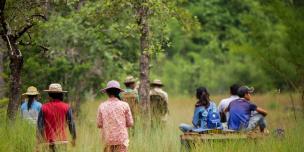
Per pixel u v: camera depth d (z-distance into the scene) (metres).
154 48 21.86
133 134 19.53
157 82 22.53
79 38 26.70
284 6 29.55
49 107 15.15
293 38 28.69
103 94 28.67
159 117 21.98
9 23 19.58
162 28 23.41
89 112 25.75
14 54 18.66
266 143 15.85
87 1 25.69
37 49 24.48
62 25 25.91
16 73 18.66
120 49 29.31
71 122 15.34
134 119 20.98
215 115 17.11
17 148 15.98
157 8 21.88
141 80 22.12
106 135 15.09
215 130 16.52
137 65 28.73
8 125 16.98
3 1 18.44
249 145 15.88
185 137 16.44
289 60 28.58
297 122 19.47
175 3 23.83
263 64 29.72
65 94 25.91
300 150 15.51
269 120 24.28
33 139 16.11
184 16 23.47
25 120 17.41
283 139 16.30
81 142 17.08
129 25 21.75
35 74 24.55
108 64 28.20
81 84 26.97
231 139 16.25
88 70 27.14
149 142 18.17
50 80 25.19
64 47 26.41
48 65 25.14
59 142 15.09
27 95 18.00
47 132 15.09
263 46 31.02
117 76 28.52
